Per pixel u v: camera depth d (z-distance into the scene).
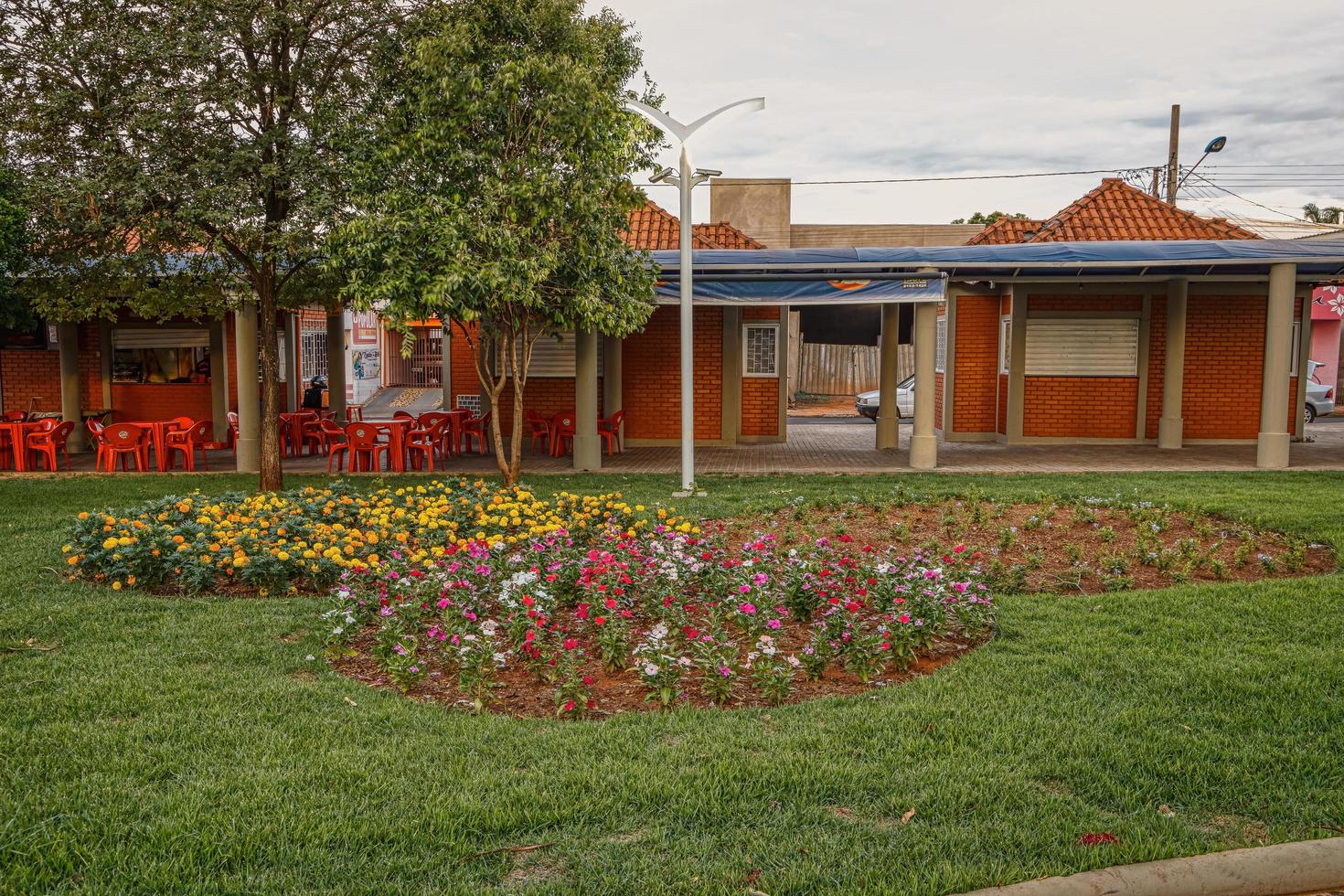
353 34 11.41
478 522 8.80
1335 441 19.20
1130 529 9.56
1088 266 14.52
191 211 10.63
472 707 5.09
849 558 7.28
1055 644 6.04
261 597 7.19
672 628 6.06
